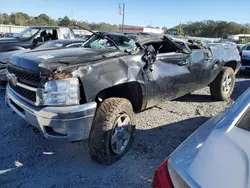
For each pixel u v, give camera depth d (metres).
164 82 3.69
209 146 1.49
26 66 2.82
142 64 3.31
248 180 1.18
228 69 5.47
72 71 2.57
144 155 3.20
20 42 7.61
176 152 1.59
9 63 3.40
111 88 3.05
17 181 2.67
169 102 5.49
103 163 2.92
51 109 2.53
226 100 5.72
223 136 1.57
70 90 2.54
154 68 3.51
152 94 3.54
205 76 4.72
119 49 3.43
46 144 3.46
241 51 9.93
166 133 3.89
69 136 2.59
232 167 1.28
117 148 3.01
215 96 5.64
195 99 5.80
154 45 4.26
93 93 2.69
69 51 3.32
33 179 2.71
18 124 4.09
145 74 3.33
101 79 2.77
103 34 3.96
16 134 3.74
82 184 2.63
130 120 3.15
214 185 1.20
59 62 2.72
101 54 3.13
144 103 3.48
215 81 5.47
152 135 3.80
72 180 2.70
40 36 8.32
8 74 3.35
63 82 2.51
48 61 2.75
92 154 2.88
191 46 4.50
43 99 2.55
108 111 2.80
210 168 1.30
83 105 2.62
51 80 2.51
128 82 3.11
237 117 1.79
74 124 2.57
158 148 3.40
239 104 2.00
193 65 4.29
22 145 3.43
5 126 4.01
